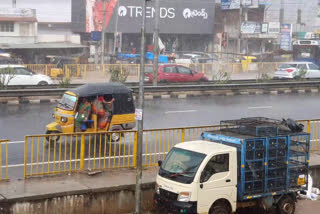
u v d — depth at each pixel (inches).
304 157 441.7
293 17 2407.7
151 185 420.5
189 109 863.7
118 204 406.0
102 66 1421.0
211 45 2229.3
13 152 528.4
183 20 2139.5
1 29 1870.1
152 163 490.9
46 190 380.8
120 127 592.7
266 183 406.0
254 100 1010.7
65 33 2052.2
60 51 1850.4
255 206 417.1
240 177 393.1
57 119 575.5
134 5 2032.5
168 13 2102.6
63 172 437.4
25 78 1048.2
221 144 401.7
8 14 1865.2
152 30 2081.7
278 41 2166.6
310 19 2443.4
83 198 387.9
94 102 575.8
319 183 503.8
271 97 1068.5
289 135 417.1
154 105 896.9
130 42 2096.5
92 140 589.3
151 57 1873.8
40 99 894.4
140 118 393.7
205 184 370.0
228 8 2139.5
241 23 2094.0
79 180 417.7
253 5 2188.7
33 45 1802.4
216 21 2223.2
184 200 366.6
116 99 585.9
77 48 1892.2
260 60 2071.9
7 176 413.1
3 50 1702.8
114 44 1873.8
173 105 903.7
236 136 408.2
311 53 1771.7
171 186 375.6
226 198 382.6
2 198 354.6
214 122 751.1
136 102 922.7
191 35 2210.9
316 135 601.6
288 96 1093.8
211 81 1223.5
